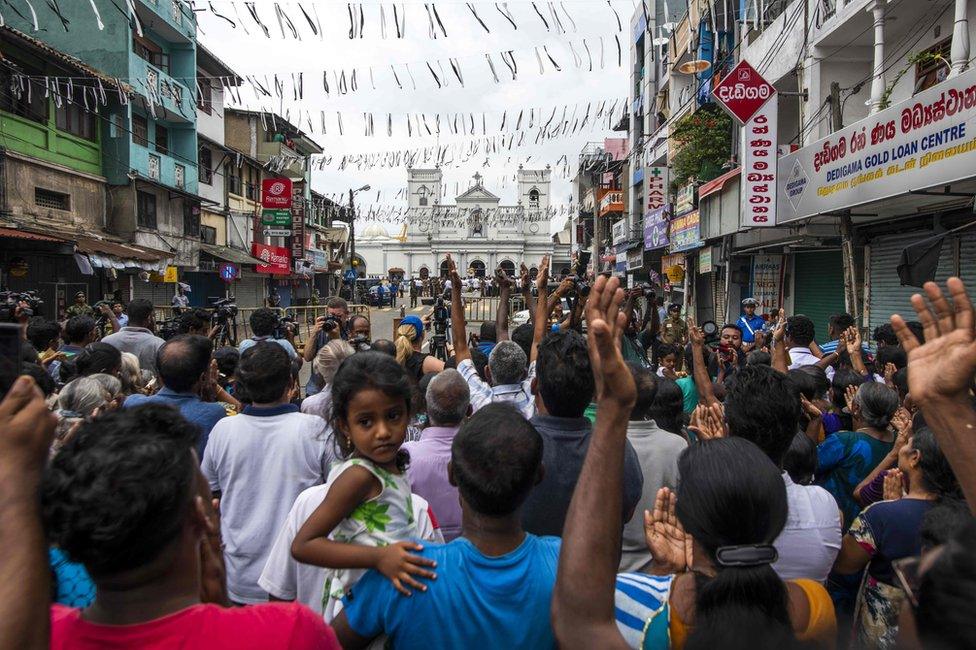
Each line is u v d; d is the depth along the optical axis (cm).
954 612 116
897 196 815
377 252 6406
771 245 1320
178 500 129
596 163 3400
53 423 127
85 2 1783
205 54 2292
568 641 145
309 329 2238
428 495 299
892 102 1084
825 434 440
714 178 1695
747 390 259
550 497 262
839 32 1080
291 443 310
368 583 187
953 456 147
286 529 259
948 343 151
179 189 2159
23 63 1525
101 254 1606
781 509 164
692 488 168
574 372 269
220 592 157
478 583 177
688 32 1709
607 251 3359
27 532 119
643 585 191
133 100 1830
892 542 247
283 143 3042
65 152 1742
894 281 1071
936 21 984
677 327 1034
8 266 1430
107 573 126
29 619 114
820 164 993
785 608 154
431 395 310
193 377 378
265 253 2866
